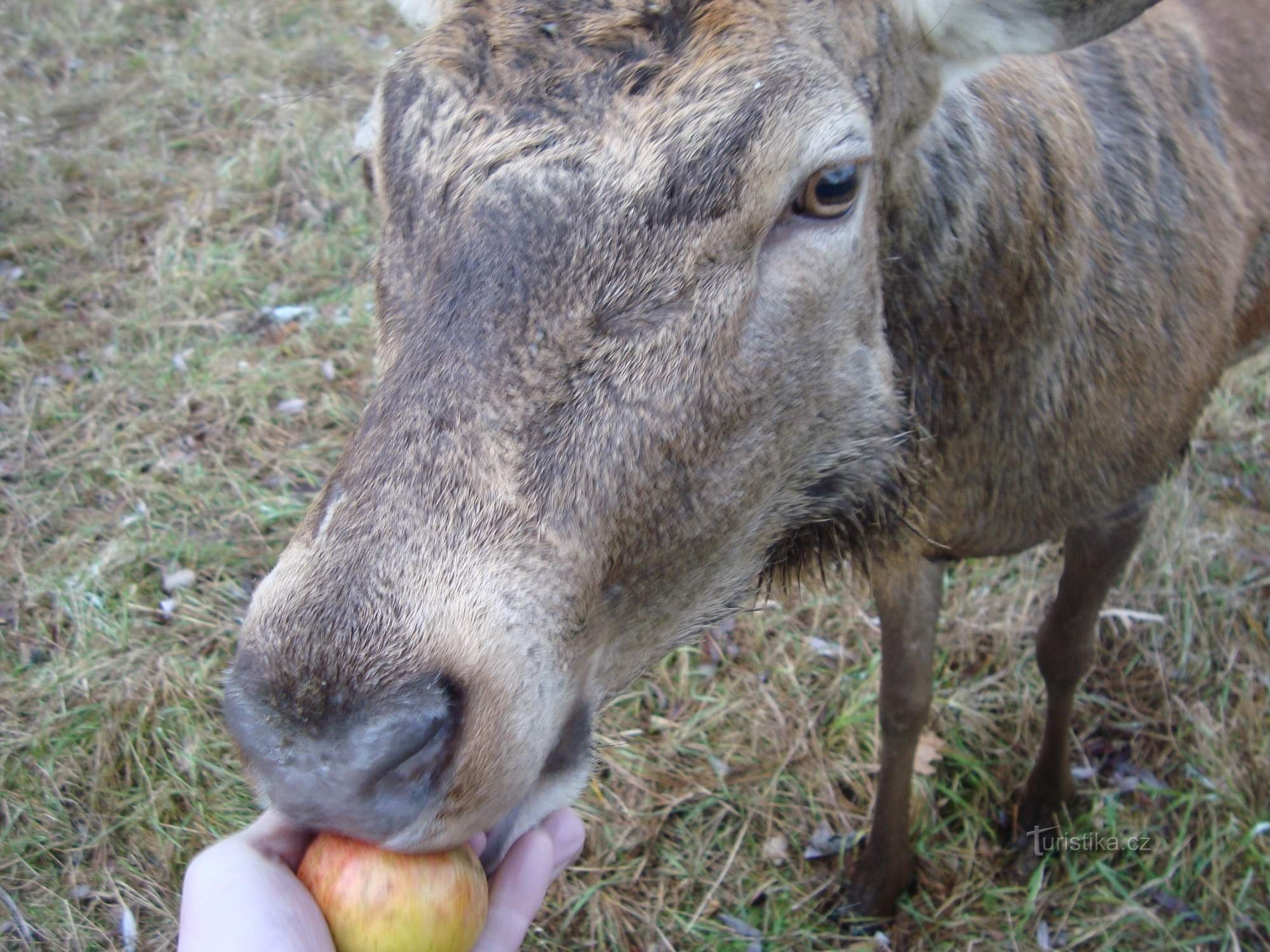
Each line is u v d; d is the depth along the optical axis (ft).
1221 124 2.57
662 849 2.99
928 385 2.07
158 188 5.45
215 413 4.28
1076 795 3.01
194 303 4.77
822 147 1.52
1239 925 2.74
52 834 2.93
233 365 4.47
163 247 5.04
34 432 4.17
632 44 1.45
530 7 1.49
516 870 1.58
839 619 3.53
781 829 3.04
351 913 1.34
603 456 1.42
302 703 1.27
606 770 3.16
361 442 1.42
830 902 2.89
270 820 1.53
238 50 6.48
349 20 6.89
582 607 1.45
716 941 2.79
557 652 1.41
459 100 1.46
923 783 3.07
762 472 1.66
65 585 3.57
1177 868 2.87
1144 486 2.49
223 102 6.02
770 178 1.47
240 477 3.99
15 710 3.21
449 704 1.29
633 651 1.65
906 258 1.94
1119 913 2.77
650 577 1.58
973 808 3.04
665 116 1.42
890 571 2.24
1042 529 2.41
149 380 4.41
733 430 1.57
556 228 1.40
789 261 1.57
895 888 2.85
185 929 1.39
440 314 1.40
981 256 2.02
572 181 1.41
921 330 2.02
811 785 3.13
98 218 5.24
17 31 6.79
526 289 1.39
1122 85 2.35
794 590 2.29
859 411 1.82
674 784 3.13
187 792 3.01
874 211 1.78
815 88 1.52
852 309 1.73
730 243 1.47
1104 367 2.24
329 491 1.42
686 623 1.72
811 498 1.84
